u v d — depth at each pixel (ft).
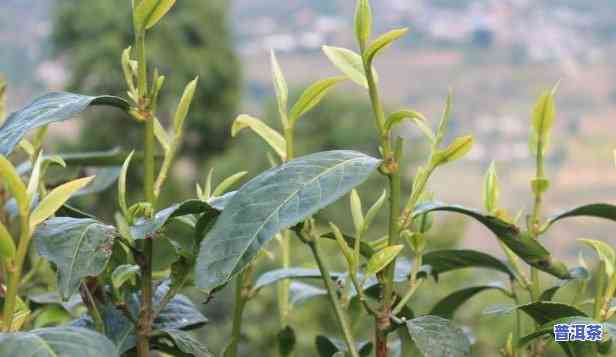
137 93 4.45
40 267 6.66
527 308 4.92
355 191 4.66
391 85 260.21
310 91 4.75
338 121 80.84
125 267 4.51
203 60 102.01
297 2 313.73
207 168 95.55
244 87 107.76
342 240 4.52
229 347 5.23
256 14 310.65
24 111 4.35
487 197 5.30
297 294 6.34
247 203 3.92
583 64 275.80
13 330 4.00
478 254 5.62
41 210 3.84
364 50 4.22
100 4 99.30
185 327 5.35
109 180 6.63
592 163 196.03
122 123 94.27
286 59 280.31
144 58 4.41
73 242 3.93
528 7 305.32
